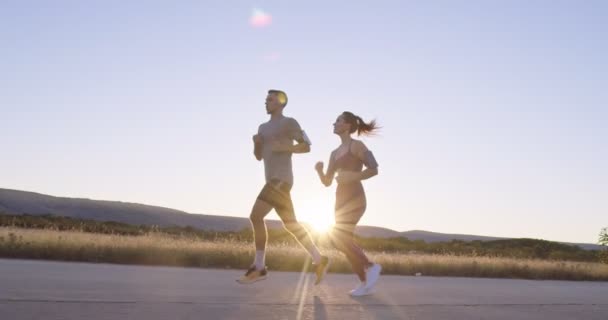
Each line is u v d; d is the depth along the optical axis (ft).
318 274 23.35
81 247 38.45
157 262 38.93
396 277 38.29
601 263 70.23
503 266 50.31
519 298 24.81
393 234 281.95
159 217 259.80
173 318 14.99
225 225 270.46
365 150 22.53
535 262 57.21
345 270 41.01
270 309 17.34
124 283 22.48
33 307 15.33
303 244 23.18
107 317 14.58
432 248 121.80
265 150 22.53
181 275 28.43
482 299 23.43
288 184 22.48
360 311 18.01
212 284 23.88
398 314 17.89
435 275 46.55
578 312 20.74
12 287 19.01
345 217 22.53
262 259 22.66
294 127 22.27
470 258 55.01
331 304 19.15
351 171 22.65
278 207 22.54
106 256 38.19
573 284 40.60
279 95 22.62
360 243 119.24
